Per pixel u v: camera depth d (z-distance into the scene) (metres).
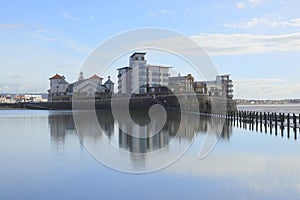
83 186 8.70
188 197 7.70
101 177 9.58
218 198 7.59
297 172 9.86
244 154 12.86
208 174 9.73
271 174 9.63
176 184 8.75
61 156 12.87
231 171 10.05
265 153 13.05
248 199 7.50
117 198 7.71
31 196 7.94
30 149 14.63
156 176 9.59
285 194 7.83
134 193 8.05
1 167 10.98
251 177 9.34
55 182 9.12
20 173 10.13
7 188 8.58
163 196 7.80
